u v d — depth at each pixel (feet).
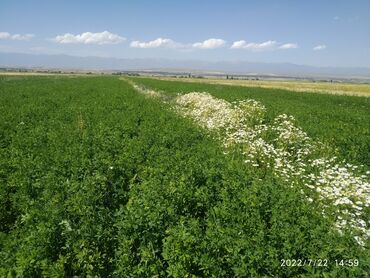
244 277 16.78
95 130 46.14
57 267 17.72
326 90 191.42
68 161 32.24
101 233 20.42
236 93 118.01
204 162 32.58
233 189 26.45
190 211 24.36
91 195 24.30
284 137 44.47
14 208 26.17
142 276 18.04
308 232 20.06
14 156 34.53
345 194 27.32
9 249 19.95
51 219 21.06
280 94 131.95
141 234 20.43
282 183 30.22
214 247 18.47
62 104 75.82
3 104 72.33
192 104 85.25
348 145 44.11
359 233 22.41
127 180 30.27
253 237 19.11
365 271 17.34
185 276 17.38
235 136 46.68
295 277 16.76
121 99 85.30
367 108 96.63
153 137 42.55
